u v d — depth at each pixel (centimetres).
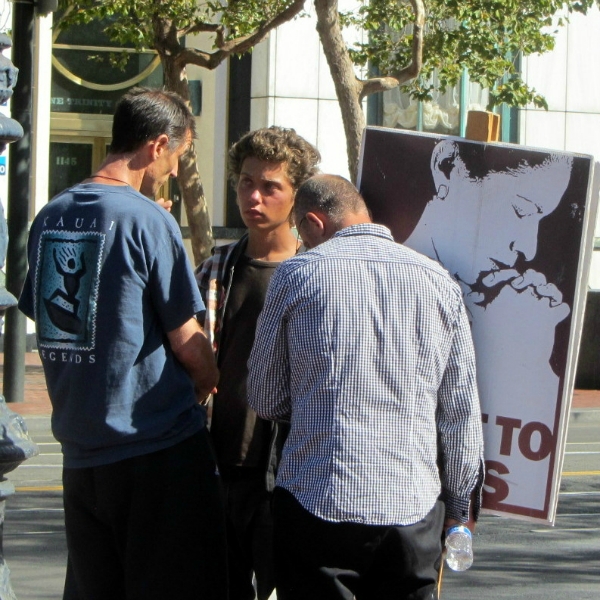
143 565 519
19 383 1930
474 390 480
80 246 512
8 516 1187
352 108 1823
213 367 536
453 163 545
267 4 1925
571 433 1892
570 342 525
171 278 514
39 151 2536
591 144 2966
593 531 1159
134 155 535
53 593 904
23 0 1841
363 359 462
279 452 579
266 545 579
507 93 2014
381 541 454
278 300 482
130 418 509
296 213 518
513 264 533
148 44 1972
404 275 475
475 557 1045
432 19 2002
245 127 2748
